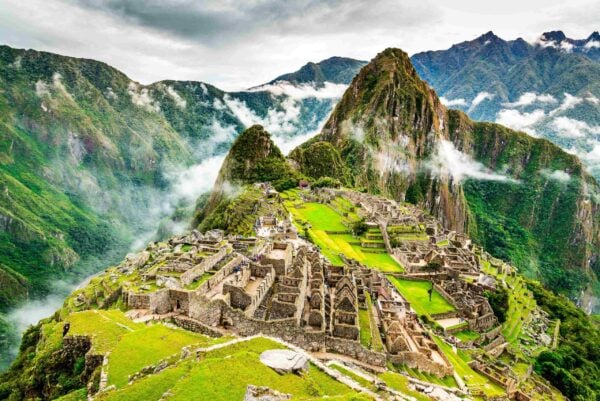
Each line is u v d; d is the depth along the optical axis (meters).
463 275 135.75
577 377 113.94
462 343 92.69
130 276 79.81
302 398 30.05
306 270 75.44
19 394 46.53
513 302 139.62
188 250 85.88
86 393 36.44
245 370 33.84
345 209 194.50
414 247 152.12
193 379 32.25
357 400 29.97
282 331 53.59
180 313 55.97
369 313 70.94
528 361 105.81
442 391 46.12
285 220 151.12
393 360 60.75
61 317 73.44
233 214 177.25
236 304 59.53
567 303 187.50
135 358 39.12
